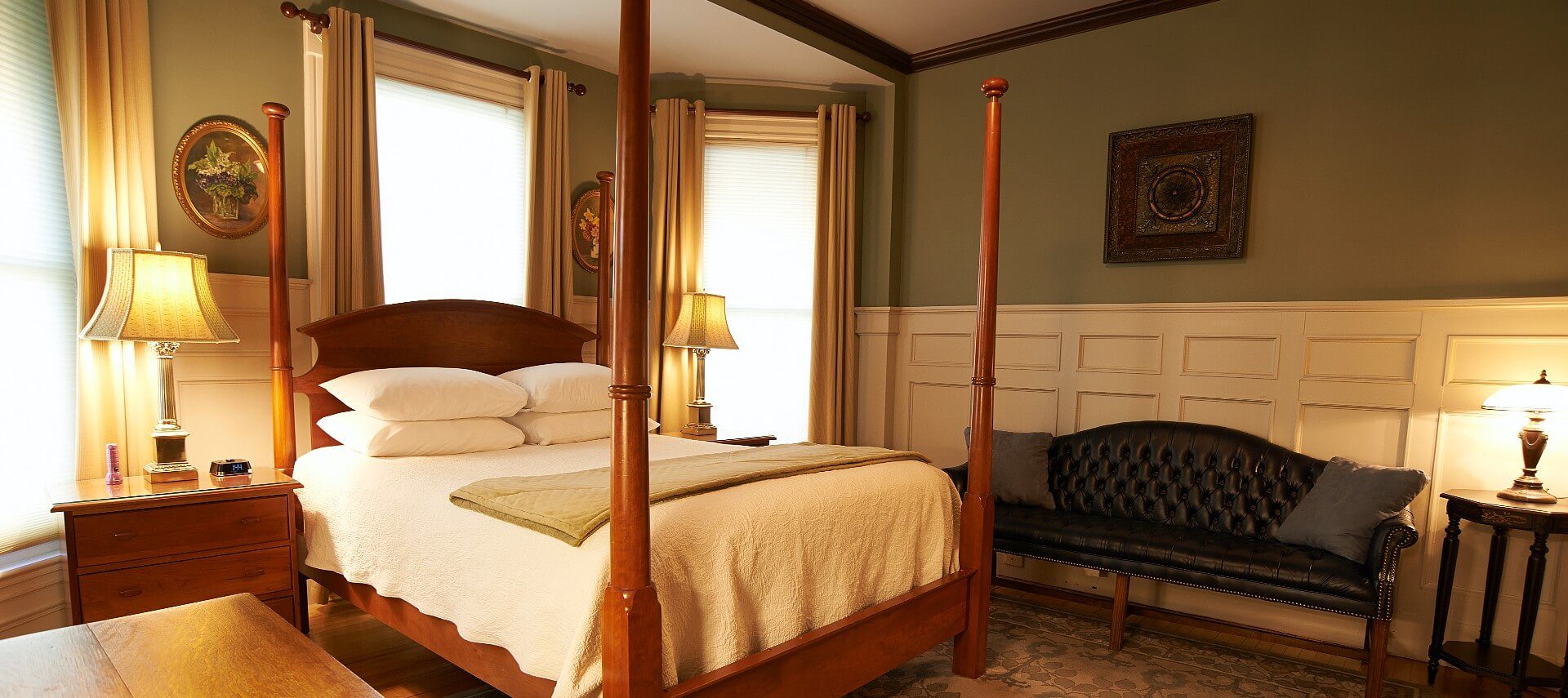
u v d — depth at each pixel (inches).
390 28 143.3
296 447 131.0
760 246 188.4
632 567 65.2
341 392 118.2
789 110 185.2
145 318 98.2
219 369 122.2
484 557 79.4
